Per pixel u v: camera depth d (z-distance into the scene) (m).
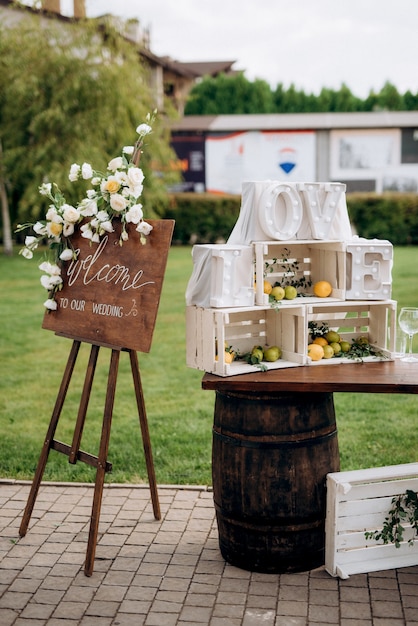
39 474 4.42
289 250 4.48
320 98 42.75
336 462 4.03
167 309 12.01
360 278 4.28
